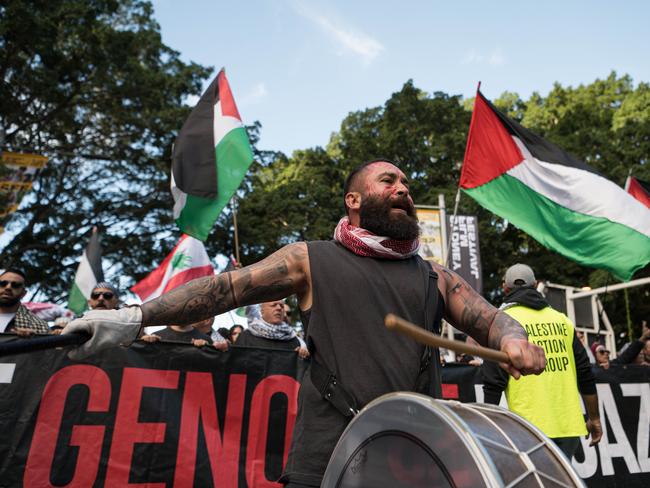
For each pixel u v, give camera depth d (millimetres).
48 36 20719
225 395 4387
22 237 23688
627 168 26297
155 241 25719
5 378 3898
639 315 25156
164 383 4234
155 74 24547
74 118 24203
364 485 1670
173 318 1858
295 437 1911
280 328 5641
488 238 26031
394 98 30656
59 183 24703
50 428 3928
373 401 1709
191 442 4223
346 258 2002
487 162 6551
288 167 33250
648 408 5711
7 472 3799
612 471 5465
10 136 22969
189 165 6812
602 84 34844
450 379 5168
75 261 24438
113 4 22734
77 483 3918
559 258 25906
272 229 26453
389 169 2088
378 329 1882
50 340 1606
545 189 6426
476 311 2072
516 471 1493
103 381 4094
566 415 3980
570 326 4172
